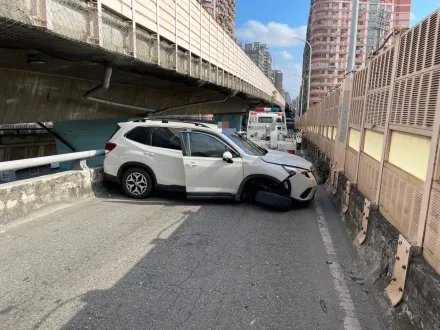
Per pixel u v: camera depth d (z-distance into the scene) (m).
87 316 3.43
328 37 70.31
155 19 13.42
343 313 3.67
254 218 7.02
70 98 13.81
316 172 13.20
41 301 3.66
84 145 17.08
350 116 8.47
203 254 5.04
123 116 18.48
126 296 3.82
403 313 3.28
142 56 12.33
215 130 7.98
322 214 7.58
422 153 3.66
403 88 4.32
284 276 4.46
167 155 8.00
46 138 29.47
